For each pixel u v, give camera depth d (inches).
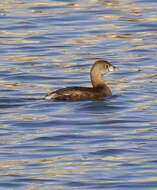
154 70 1499.8
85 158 975.6
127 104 1246.3
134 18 1878.7
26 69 1515.7
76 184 887.7
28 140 1055.0
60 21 1868.8
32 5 2007.9
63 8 1980.8
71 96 1256.8
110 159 973.2
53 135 1074.7
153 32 1779.0
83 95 1267.2
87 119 1157.7
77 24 1843.0
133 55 1614.2
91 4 2017.7
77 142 1045.8
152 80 1422.2
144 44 1691.7
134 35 1759.4
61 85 1400.1
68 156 985.5
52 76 1465.3
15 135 1078.4
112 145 1027.3
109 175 916.0
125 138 1058.7
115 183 888.3
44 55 1621.6
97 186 879.7
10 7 1990.7
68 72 1496.1
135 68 1520.7
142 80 1425.9
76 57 1603.1
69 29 1807.3
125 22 1850.4
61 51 1649.9
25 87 1376.7
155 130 1094.4
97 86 1314.0
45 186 882.8
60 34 1769.2
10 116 1172.5
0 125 1125.7
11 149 1016.2
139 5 1999.3
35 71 1499.8
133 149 1008.9
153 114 1182.3
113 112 1197.7
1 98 1280.8
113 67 1326.3
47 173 924.6
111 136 1070.4
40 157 983.6
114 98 1283.2
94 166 946.7
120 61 1572.3
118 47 1674.5
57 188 876.0
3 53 1635.1
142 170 930.1
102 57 1603.1
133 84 1397.6
